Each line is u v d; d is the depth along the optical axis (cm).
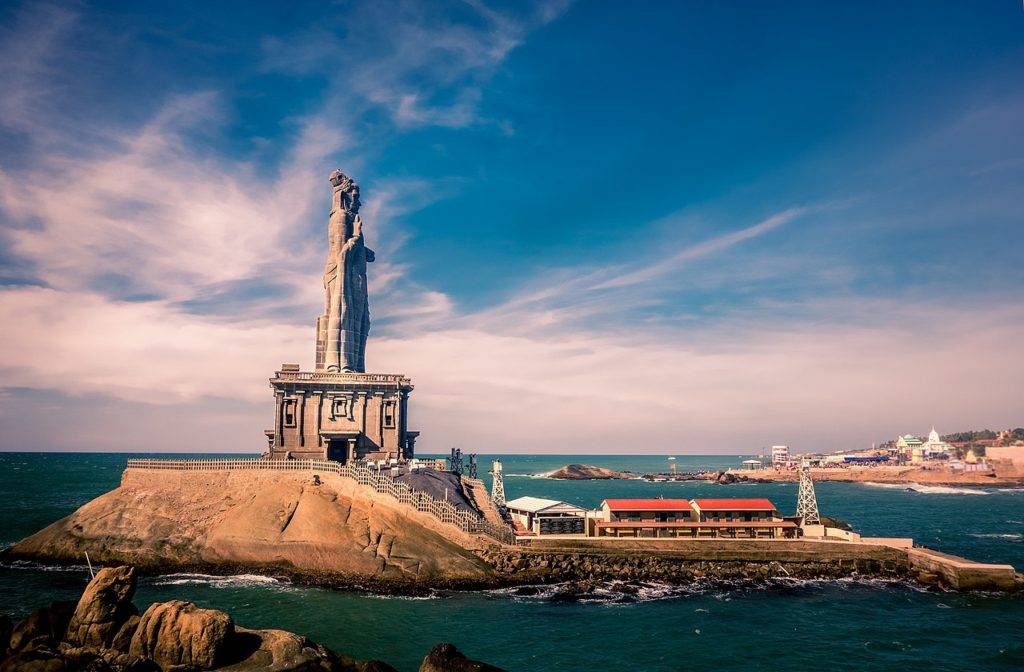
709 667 4734
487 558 7019
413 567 6706
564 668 4634
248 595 6031
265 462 8200
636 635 5347
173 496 7688
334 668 3809
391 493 7525
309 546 6875
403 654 4741
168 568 6762
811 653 5038
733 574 7156
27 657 3697
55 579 6456
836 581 7081
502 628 5409
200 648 3691
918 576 7125
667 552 7350
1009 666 4847
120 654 3806
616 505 7906
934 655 5038
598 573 7006
